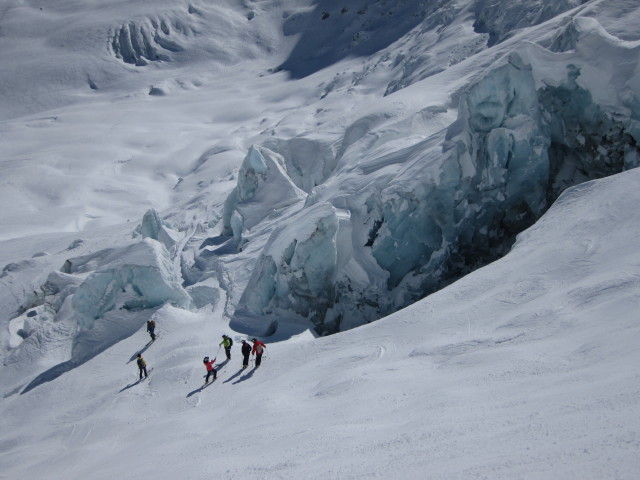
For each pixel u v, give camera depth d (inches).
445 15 4384.8
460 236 954.7
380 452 270.8
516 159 913.5
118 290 1050.1
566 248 589.0
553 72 888.3
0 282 1748.3
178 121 5177.2
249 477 285.9
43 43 7780.5
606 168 881.5
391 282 971.9
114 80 6958.7
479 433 252.5
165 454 460.4
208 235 1648.6
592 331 402.3
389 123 1406.3
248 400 570.9
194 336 911.7
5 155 4473.4
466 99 949.8
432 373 446.0
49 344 1125.7
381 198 967.6
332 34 7185.0
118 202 3363.7
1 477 612.4
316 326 958.4
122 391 778.8
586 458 170.9
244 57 7445.9
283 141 1819.6
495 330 492.1
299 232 944.3
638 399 222.4
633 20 1051.9
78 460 585.3
